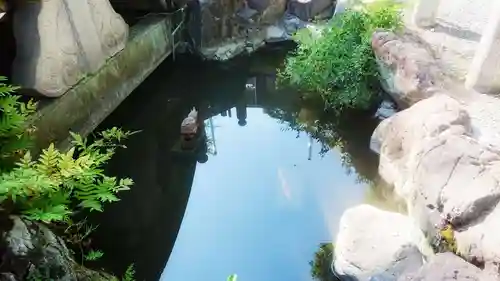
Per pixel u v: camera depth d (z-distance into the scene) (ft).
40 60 15.74
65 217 10.14
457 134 14.47
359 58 20.77
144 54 22.58
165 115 24.04
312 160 20.08
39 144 14.96
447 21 23.44
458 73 19.83
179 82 27.27
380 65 20.07
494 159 12.63
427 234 12.49
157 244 15.34
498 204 11.13
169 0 25.32
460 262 10.21
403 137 16.72
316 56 21.93
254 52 29.19
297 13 30.14
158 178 18.78
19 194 8.66
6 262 8.51
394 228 14.15
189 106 25.23
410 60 18.88
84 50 17.71
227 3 27.27
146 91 23.91
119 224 16.07
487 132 16.06
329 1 30.37
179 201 17.54
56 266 9.36
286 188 18.28
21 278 8.60
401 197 15.69
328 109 22.30
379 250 13.39
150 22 24.17
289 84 24.73
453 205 11.65
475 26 22.70
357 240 13.97
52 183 8.82
